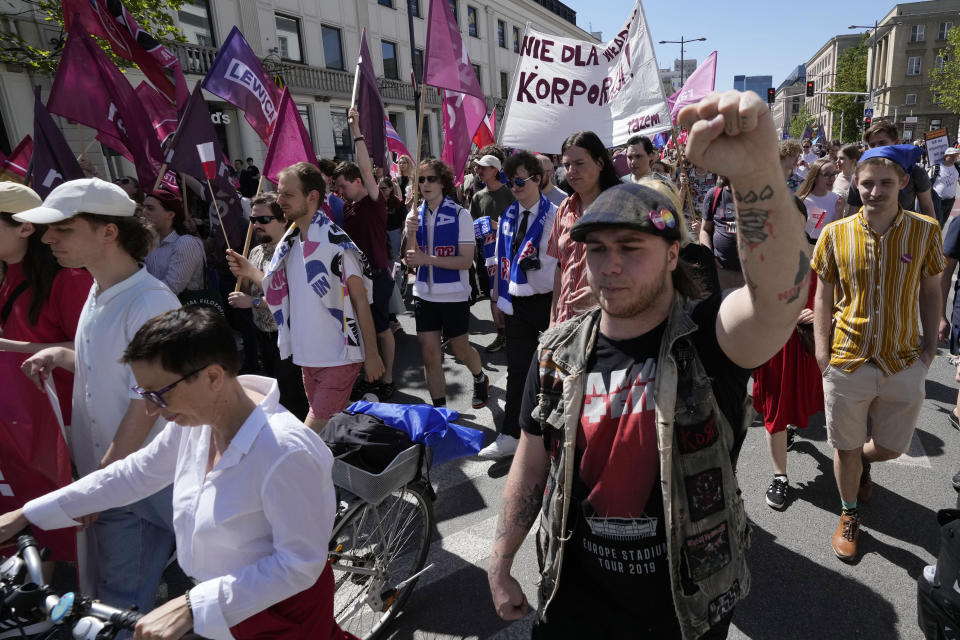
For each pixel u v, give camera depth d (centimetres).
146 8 980
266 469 141
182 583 291
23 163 471
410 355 627
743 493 339
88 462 225
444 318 442
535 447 157
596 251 125
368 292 331
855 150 653
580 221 122
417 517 269
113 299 206
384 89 2475
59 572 300
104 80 450
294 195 309
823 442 393
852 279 264
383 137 529
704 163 95
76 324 235
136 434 195
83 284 237
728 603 133
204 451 154
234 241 485
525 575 281
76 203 193
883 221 255
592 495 136
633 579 136
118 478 176
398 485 245
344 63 2291
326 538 151
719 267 458
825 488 341
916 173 522
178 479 160
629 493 131
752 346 114
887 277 255
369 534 246
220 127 1800
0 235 224
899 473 350
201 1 1731
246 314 509
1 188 222
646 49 454
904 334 261
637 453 129
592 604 147
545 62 465
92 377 209
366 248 493
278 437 143
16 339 241
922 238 251
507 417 386
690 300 132
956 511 178
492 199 673
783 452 323
